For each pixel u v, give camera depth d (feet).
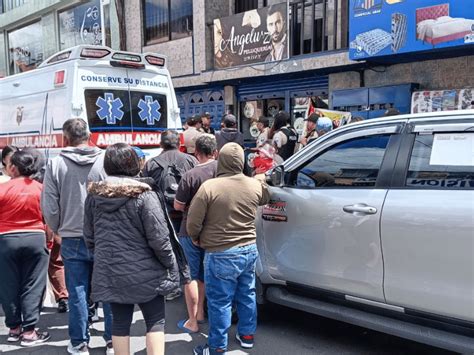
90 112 21.71
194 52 40.29
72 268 12.43
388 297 11.14
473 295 9.77
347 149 12.39
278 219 13.43
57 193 12.32
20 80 25.11
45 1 55.88
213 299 11.63
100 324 15.06
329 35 32.86
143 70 23.85
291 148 21.27
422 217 10.38
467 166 10.20
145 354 12.96
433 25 23.26
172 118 25.08
